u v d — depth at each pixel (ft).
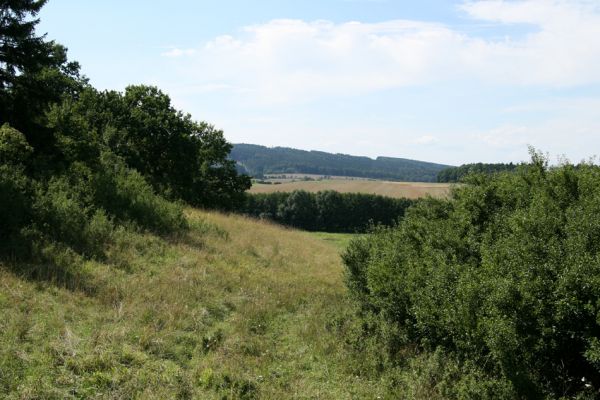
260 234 67.05
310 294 38.27
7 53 52.06
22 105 53.52
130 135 92.89
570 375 18.84
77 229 39.50
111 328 24.86
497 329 18.13
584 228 19.72
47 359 20.36
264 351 25.77
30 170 46.11
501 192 29.37
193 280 36.06
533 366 18.69
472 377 19.88
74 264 33.14
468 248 26.48
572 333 17.19
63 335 22.93
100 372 20.21
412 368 22.94
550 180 27.61
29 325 23.11
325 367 24.25
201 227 56.34
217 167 126.11
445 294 22.25
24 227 36.17
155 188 79.00
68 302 26.84
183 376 21.33
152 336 24.66
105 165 57.67
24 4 52.08
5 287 26.63
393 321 27.02
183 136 100.12
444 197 35.24
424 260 25.86
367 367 23.79
